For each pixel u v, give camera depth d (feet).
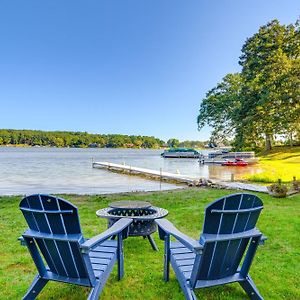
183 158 159.33
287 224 17.31
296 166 68.80
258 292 8.59
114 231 8.82
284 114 63.46
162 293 9.34
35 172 67.10
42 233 7.68
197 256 7.48
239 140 93.71
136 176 62.13
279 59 77.61
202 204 24.34
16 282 10.08
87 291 9.37
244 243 7.95
